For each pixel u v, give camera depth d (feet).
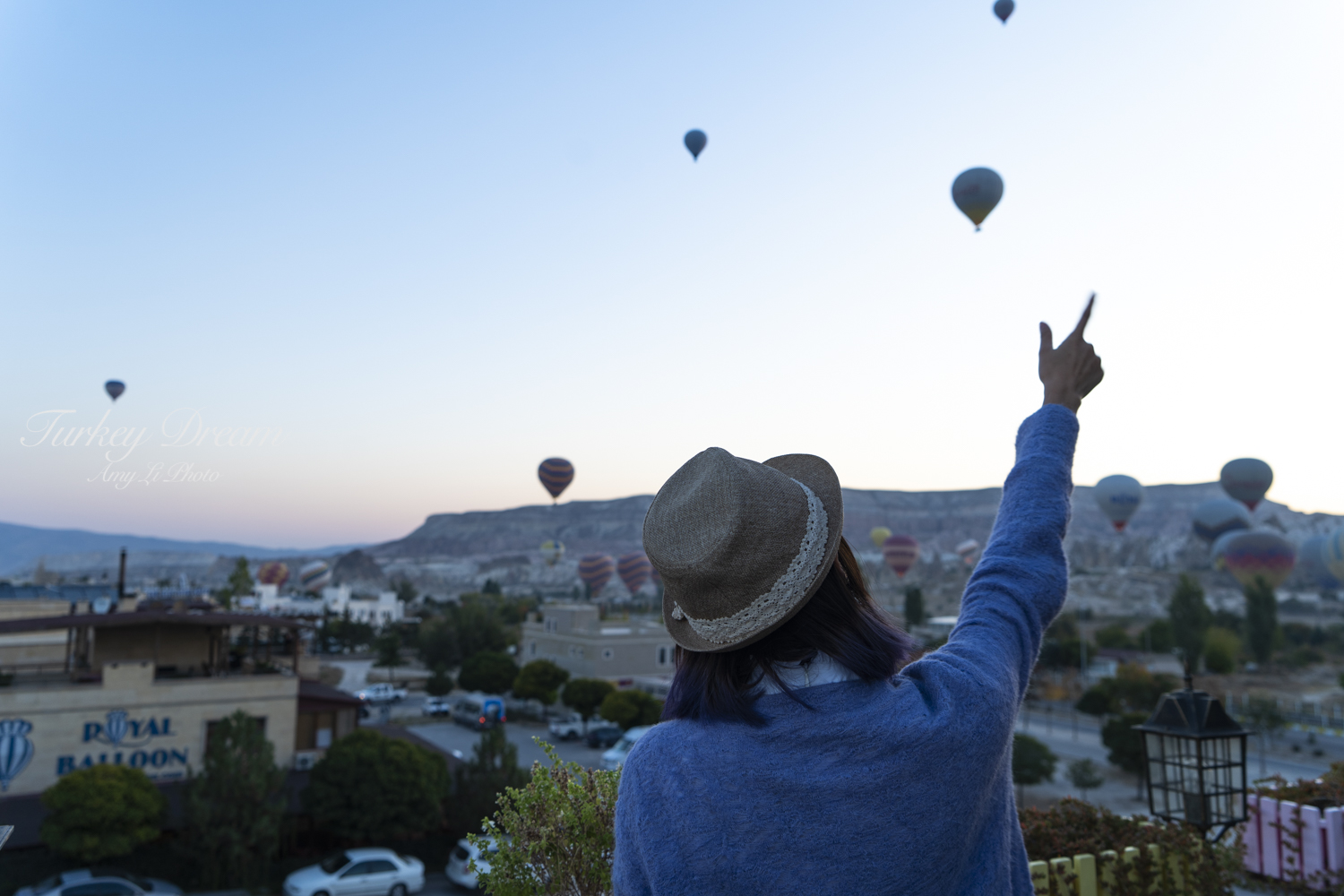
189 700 79.77
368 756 75.72
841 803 2.86
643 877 3.13
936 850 2.91
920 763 2.93
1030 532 4.06
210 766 68.13
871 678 3.24
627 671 183.32
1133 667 164.35
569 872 8.34
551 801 8.52
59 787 63.62
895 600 550.36
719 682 3.32
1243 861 18.95
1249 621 283.79
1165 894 13.87
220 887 66.28
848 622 3.33
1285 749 142.10
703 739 3.17
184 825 68.90
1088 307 4.81
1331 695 228.43
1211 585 586.86
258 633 107.76
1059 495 4.25
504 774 81.25
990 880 3.22
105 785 64.28
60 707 75.05
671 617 3.68
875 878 2.82
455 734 158.51
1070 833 14.66
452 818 80.89
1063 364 4.80
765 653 3.28
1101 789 120.98
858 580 3.70
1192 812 15.19
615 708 143.02
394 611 440.04
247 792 67.51
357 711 96.22
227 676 88.28
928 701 3.19
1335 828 17.81
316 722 93.40
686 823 2.96
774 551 3.15
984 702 3.18
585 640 183.01
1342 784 19.90
